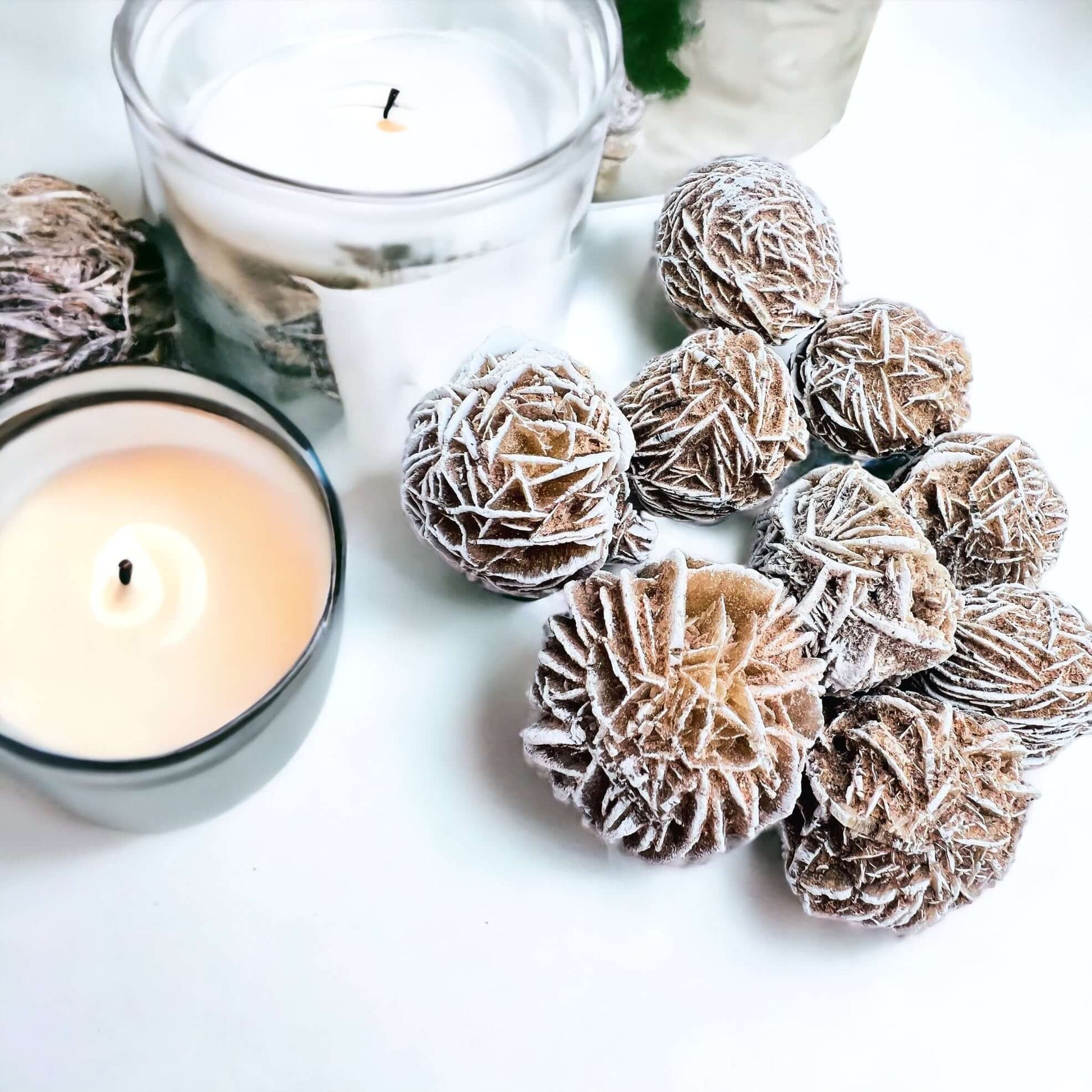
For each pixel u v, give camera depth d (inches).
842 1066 7.7
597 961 7.7
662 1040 7.6
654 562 7.6
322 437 9.2
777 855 8.1
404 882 7.8
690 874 8.0
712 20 9.4
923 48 12.1
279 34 8.8
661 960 7.8
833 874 7.5
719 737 6.9
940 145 11.6
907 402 8.6
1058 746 8.1
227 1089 7.2
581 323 10.1
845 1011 7.8
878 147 11.5
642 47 9.5
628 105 9.9
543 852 8.0
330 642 7.0
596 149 7.9
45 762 6.3
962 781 7.4
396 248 7.4
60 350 7.9
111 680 7.5
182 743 7.3
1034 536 8.3
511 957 7.7
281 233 7.3
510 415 7.3
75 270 7.7
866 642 7.5
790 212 8.8
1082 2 12.3
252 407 7.5
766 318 8.8
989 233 11.2
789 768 7.0
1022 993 8.0
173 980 7.4
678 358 8.2
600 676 7.0
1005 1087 7.7
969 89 11.9
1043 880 8.4
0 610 7.6
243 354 8.6
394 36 9.1
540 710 7.7
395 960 7.6
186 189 7.3
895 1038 7.8
